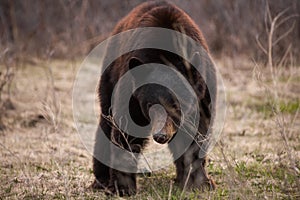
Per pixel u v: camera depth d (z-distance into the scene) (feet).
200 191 47.01
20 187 49.49
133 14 49.29
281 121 53.72
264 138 63.57
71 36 114.11
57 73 97.86
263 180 48.91
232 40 104.63
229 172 44.34
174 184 49.57
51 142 62.69
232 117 71.77
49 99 77.30
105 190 48.06
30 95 79.97
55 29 117.70
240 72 92.63
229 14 106.42
